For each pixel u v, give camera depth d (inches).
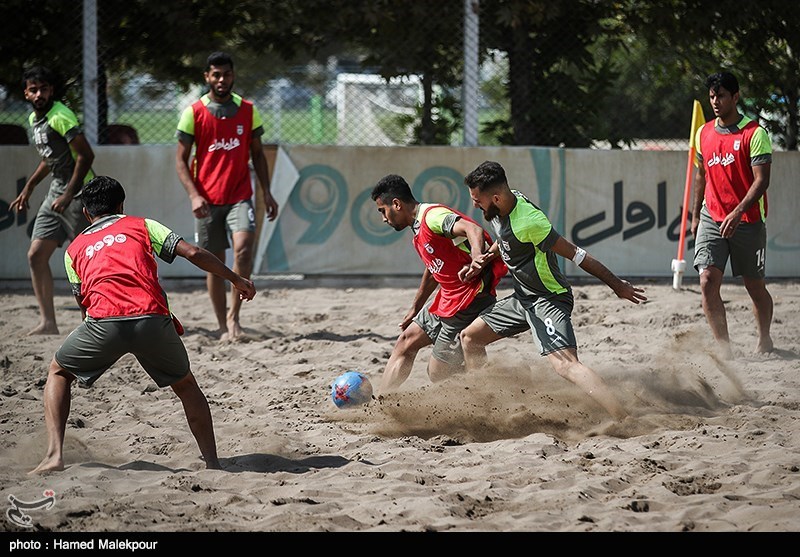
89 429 676.1
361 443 640.4
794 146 1461.6
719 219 884.6
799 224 1364.4
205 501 516.4
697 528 466.9
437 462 591.8
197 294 1302.9
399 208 724.0
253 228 1014.4
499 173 661.3
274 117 2389.3
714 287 882.1
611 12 1454.2
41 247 1019.3
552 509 500.7
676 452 597.3
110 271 570.9
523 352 914.1
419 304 765.9
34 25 1395.2
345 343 978.1
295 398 768.9
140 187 1321.4
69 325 1087.6
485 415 701.3
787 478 537.3
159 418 708.0
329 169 1344.7
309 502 512.4
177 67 1529.3
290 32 1489.9
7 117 1683.1
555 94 1473.9
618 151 1347.2
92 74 1312.7
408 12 1421.0
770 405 721.6
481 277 721.0
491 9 1432.1
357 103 2085.4
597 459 585.9
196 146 1008.9
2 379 828.0
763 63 1462.8
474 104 1347.2
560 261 1352.1
